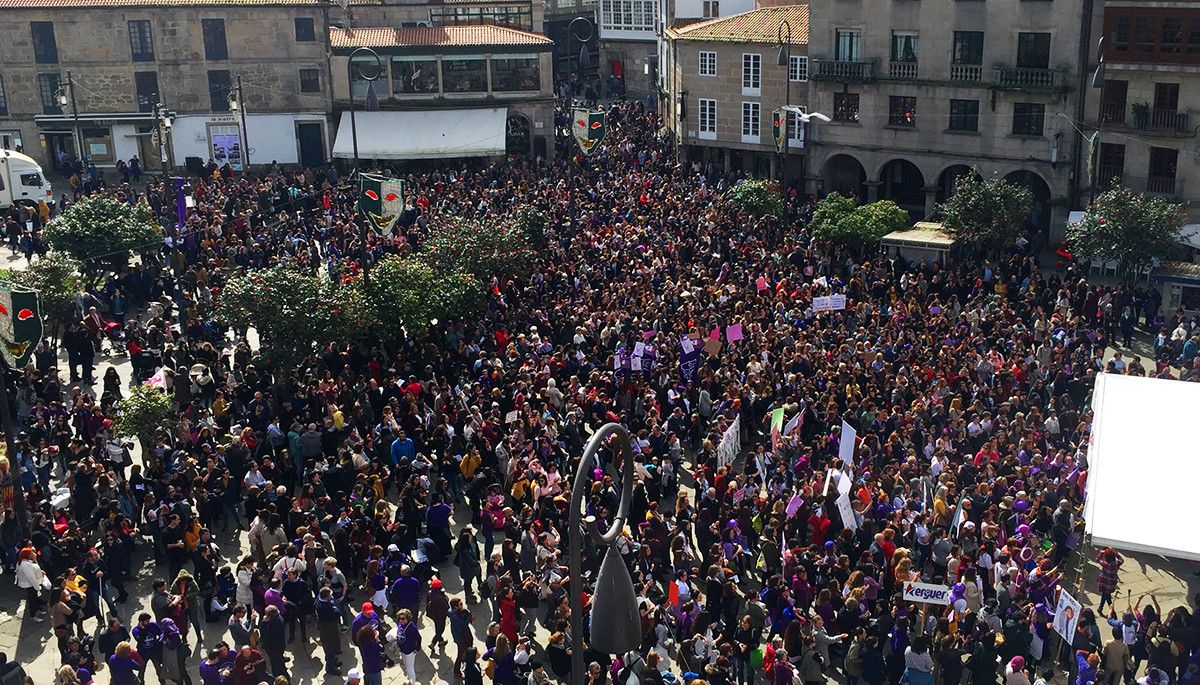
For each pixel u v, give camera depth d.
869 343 35.78
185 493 27.66
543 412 31.19
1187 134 51.03
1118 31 51.69
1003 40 55.16
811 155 61.94
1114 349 41.69
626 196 55.09
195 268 42.59
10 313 26.20
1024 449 29.48
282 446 30.19
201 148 68.44
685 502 27.88
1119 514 23.69
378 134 67.81
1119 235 43.88
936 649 23.23
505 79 69.62
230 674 21.52
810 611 23.88
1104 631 25.78
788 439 29.84
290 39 67.38
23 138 67.25
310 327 33.25
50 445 30.61
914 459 28.33
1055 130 54.66
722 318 37.84
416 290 35.69
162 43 66.50
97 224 42.94
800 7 66.88
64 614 23.08
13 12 65.00
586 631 22.72
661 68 79.69
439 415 30.78
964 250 48.94
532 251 42.09
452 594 26.64
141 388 29.61
